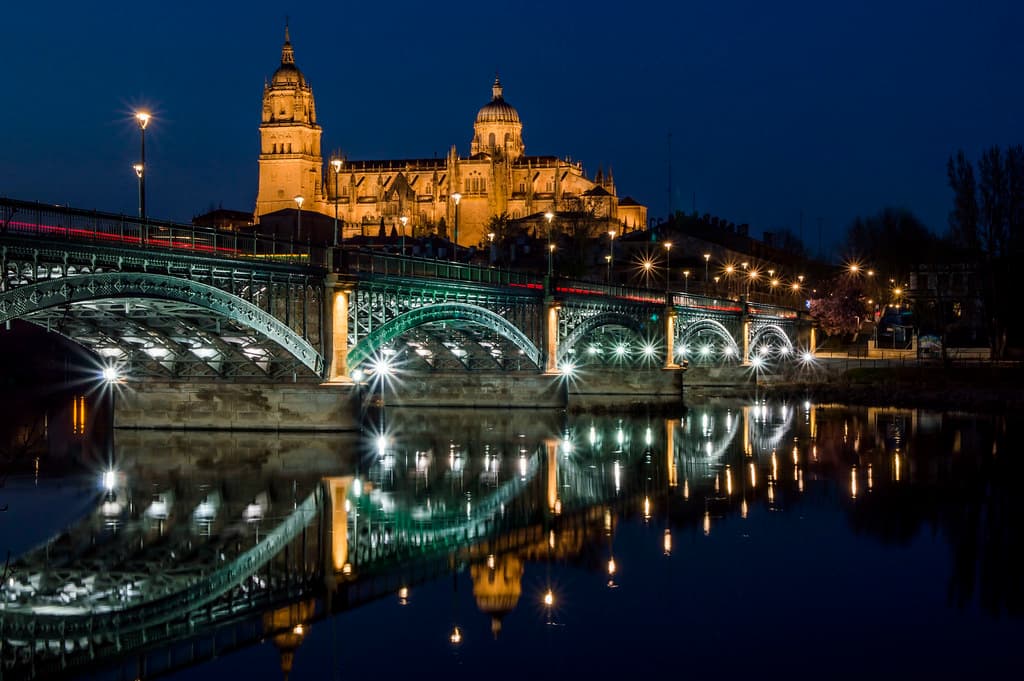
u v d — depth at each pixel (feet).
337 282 236.22
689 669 99.14
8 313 155.84
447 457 229.04
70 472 202.39
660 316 417.69
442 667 99.40
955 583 127.95
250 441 238.48
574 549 143.33
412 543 146.20
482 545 145.38
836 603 119.85
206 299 199.00
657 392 411.34
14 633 107.14
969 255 480.64
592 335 412.16
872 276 623.77
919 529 156.97
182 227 194.18
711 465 220.84
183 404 256.73
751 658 102.37
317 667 98.63
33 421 297.12
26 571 129.49
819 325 630.74
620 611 116.57
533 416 326.03
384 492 184.34
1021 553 142.82
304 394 245.86
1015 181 454.40
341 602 118.42
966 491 189.67
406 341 321.52
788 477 204.54
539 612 115.34
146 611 114.62
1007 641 107.55
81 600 118.01
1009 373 433.48
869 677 97.71
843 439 270.05
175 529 153.07
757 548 144.25
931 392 406.00
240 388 252.42
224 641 105.50
